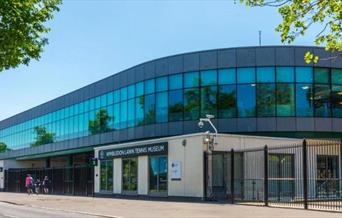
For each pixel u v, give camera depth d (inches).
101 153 1718.8
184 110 1755.7
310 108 1664.6
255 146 1316.4
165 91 1819.6
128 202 1262.3
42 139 2928.2
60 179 2161.7
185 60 1772.9
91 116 2351.1
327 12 391.9
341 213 848.9
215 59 1718.8
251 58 1683.1
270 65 1670.8
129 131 2004.2
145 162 1461.6
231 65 1696.6
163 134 1807.3
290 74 1668.3
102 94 2251.5
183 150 1307.8
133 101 1985.7
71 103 2573.8
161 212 927.7
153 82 1871.3
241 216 819.4
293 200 1173.7
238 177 1269.7
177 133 1760.6
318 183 1318.9
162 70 1836.9
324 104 1679.4
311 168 1360.7
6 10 590.2
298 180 1218.0
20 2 597.9
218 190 1244.5
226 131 1675.7
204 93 1721.2
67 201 1430.9
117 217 862.5
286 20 400.2
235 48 1700.3
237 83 1686.8
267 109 1658.5
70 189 2054.6
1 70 633.0
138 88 1955.0
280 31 408.5
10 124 3523.6
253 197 1214.9
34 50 646.5
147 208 1032.8
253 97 1669.5
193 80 1748.3
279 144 1349.7
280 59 1669.5
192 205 1082.1
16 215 956.6
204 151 1245.1
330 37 407.2
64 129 2647.6
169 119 1792.6
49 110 2851.9
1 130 3718.0
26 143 3189.0
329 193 1217.4
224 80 1700.3
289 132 1648.6
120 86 2094.0
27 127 3186.5
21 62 644.7
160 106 1833.2
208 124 1699.1
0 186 2982.3
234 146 1288.1
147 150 1445.6
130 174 1540.4
